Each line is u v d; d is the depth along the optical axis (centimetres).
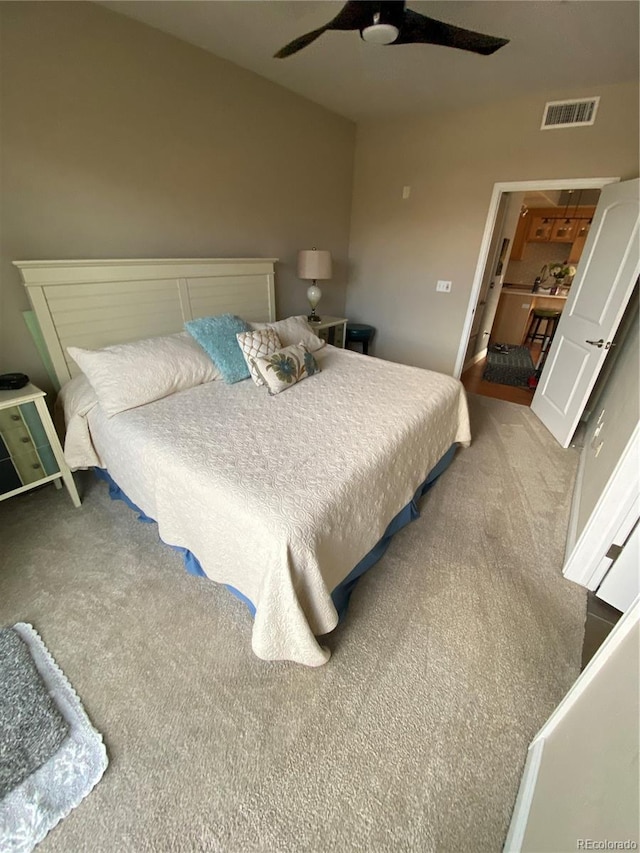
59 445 196
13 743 112
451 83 273
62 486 230
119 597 161
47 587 164
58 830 97
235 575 140
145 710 123
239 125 274
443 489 242
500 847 97
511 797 106
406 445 180
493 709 126
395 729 120
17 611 153
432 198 366
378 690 131
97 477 238
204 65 241
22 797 102
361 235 421
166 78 225
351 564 153
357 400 211
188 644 143
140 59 212
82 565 176
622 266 246
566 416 296
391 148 371
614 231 261
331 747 116
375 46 225
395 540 199
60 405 216
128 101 213
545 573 180
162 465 152
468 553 191
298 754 114
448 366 416
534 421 339
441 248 378
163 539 169
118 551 184
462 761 113
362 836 98
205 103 249
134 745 114
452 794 106
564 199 580
